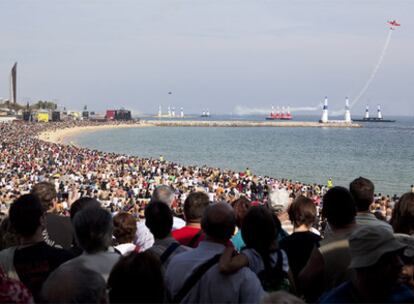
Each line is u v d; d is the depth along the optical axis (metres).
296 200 10.70
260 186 69.38
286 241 10.28
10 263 8.79
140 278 6.01
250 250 8.70
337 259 8.89
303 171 121.25
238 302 7.88
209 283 7.95
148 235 12.93
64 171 85.69
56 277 6.69
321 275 8.97
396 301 6.90
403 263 7.41
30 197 9.34
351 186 11.53
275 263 8.64
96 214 8.48
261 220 8.62
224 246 8.67
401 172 118.06
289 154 174.50
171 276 8.38
